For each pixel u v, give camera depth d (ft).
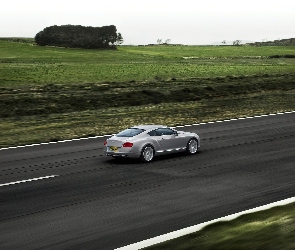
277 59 319.27
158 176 48.75
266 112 110.22
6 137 78.02
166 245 27.63
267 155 60.95
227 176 48.57
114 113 105.70
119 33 371.97
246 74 198.08
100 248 28.22
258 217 32.99
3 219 34.12
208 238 28.60
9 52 303.89
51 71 185.47
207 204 38.01
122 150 55.88
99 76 176.86
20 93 122.62
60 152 64.39
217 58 328.70
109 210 36.37
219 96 136.87
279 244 26.91
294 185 44.52
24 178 48.44
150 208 36.91
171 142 59.31
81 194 41.45
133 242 29.25
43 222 33.35
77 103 117.29
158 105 119.03
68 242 29.27
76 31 366.63
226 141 72.64
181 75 189.26
